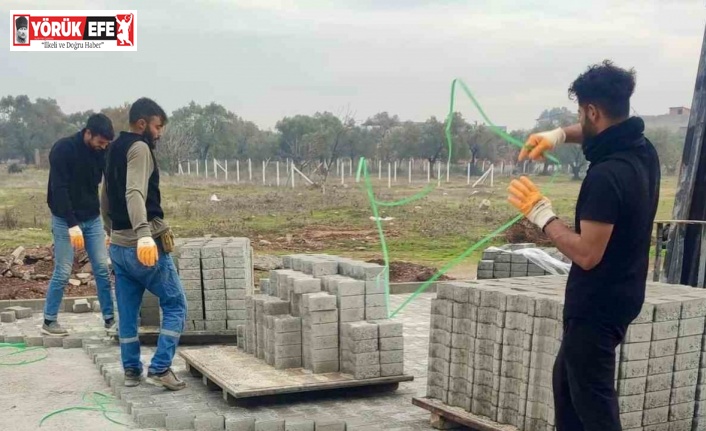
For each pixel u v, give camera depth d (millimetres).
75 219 7098
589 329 3199
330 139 50531
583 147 3297
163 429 4965
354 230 20141
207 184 40156
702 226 7082
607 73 3139
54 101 69438
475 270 13500
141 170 5340
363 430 4754
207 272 7180
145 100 5543
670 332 4238
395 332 5590
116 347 7141
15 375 6359
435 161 41594
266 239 18172
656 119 30875
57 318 8445
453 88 4371
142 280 5578
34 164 62938
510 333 4445
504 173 40531
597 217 3039
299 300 5723
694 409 4410
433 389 5055
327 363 5605
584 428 3312
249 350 6234
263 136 60781
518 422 4398
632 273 3186
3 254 13352
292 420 4855
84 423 5082
